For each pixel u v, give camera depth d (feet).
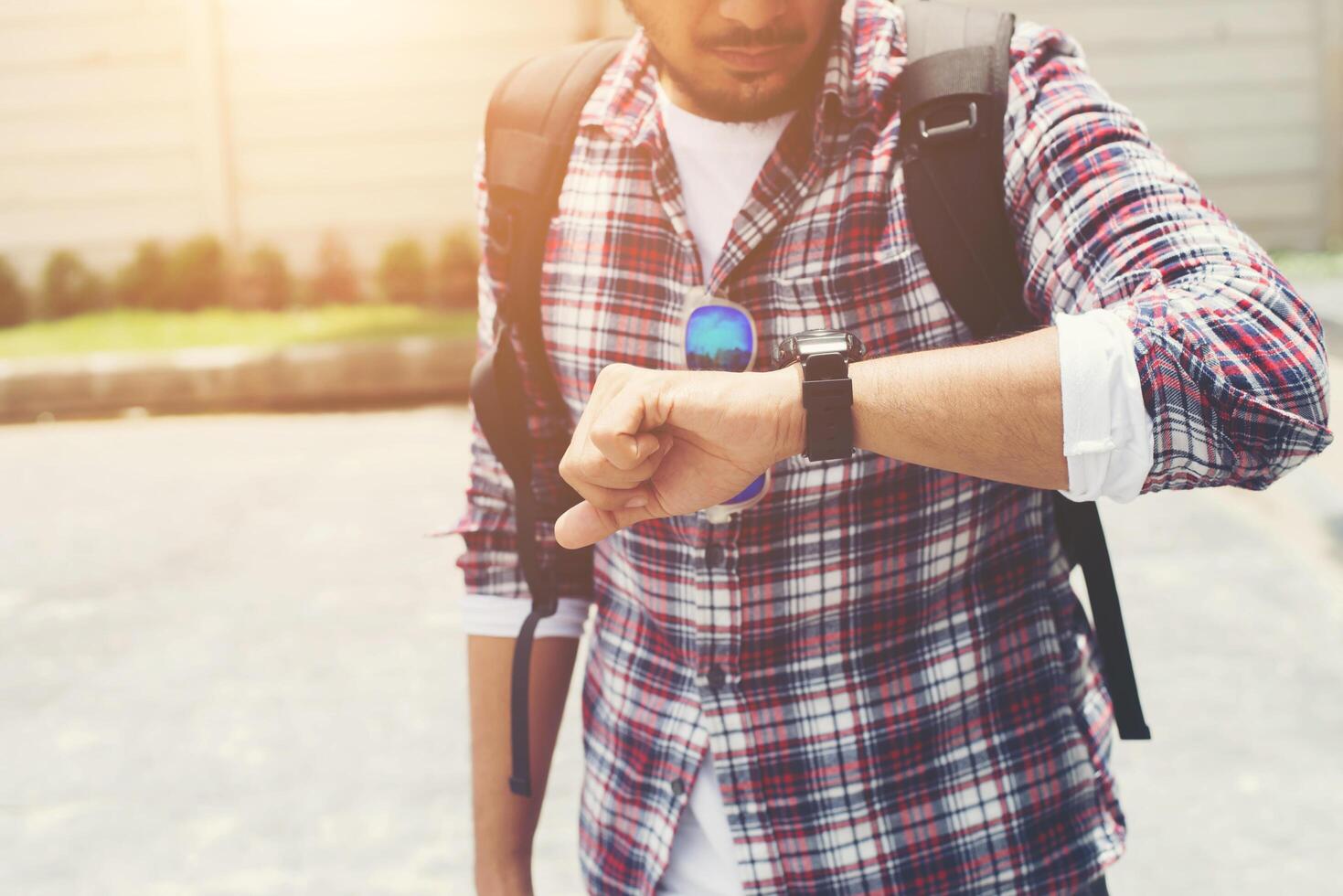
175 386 28.89
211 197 36.09
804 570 3.79
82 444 25.05
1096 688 4.17
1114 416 2.81
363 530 17.63
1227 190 34.88
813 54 3.77
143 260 35.78
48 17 35.47
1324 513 15.10
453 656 13.20
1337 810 9.61
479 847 4.69
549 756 4.69
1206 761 10.39
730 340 3.72
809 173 3.73
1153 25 34.22
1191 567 14.35
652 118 3.95
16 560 17.06
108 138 35.99
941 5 3.82
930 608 3.84
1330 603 13.08
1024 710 3.89
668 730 4.02
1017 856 3.82
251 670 13.14
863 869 3.82
